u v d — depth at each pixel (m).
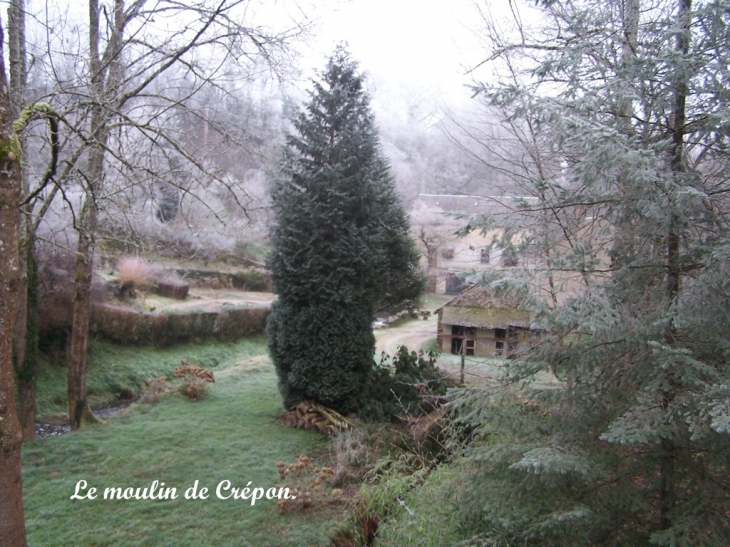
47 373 11.56
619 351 3.35
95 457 6.99
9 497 3.03
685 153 3.51
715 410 2.43
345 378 8.49
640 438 2.67
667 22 3.36
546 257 3.52
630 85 3.45
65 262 12.42
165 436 7.80
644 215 3.19
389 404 8.65
